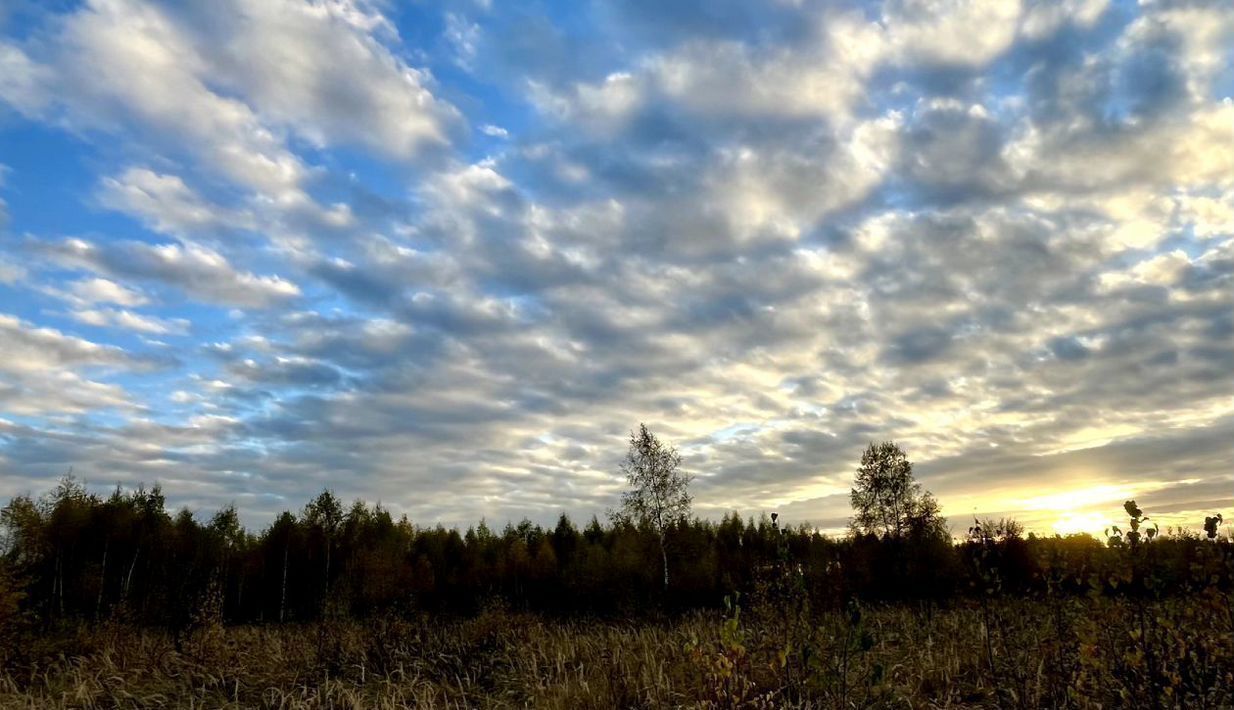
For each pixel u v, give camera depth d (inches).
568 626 879.7
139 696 484.1
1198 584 296.7
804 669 343.3
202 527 1584.6
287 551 1445.6
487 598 844.0
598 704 414.9
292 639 706.2
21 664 566.3
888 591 960.3
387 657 600.1
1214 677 286.5
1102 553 316.8
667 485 1194.0
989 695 387.5
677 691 418.6
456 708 452.1
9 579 634.2
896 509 1096.8
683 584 1118.4
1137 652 293.7
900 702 378.3
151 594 980.6
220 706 474.3
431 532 1946.4
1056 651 360.5
